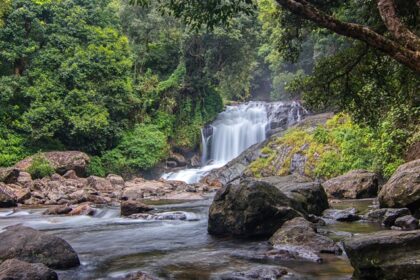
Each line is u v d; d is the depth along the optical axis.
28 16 27.91
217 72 35.00
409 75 10.16
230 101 46.75
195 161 33.72
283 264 7.14
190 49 34.66
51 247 7.45
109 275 6.87
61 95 27.88
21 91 27.09
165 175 31.19
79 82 28.22
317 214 12.16
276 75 50.81
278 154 26.02
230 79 35.66
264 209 9.70
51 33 29.47
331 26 5.87
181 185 25.84
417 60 5.49
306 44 42.50
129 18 34.31
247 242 9.35
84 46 30.45
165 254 8.48
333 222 11.06
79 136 28.23
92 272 7.11
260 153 27.25
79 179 24.77
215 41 32.56
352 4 10.88
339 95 10.55
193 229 11.55
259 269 6.60
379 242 5.92
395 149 16.80
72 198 20.14
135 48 34.56
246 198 9.91
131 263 7.73
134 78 33.72
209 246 9.17
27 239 7.50
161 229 11.75
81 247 9.48
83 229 12.09
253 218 9.68
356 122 11.61
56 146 27.77
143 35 34.44
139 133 31.27
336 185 17.27
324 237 8.21
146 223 12.95
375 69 10.02
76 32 30.28
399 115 15.20
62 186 22.55
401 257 5.76
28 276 6.00
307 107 11.08
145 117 32.56
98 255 8.52
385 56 9.77
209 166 32.47
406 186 10.79
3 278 5.85
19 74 28.42
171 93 34.47
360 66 10.03
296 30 11.60
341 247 7.96
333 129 24.52
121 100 30.27
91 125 27.33
